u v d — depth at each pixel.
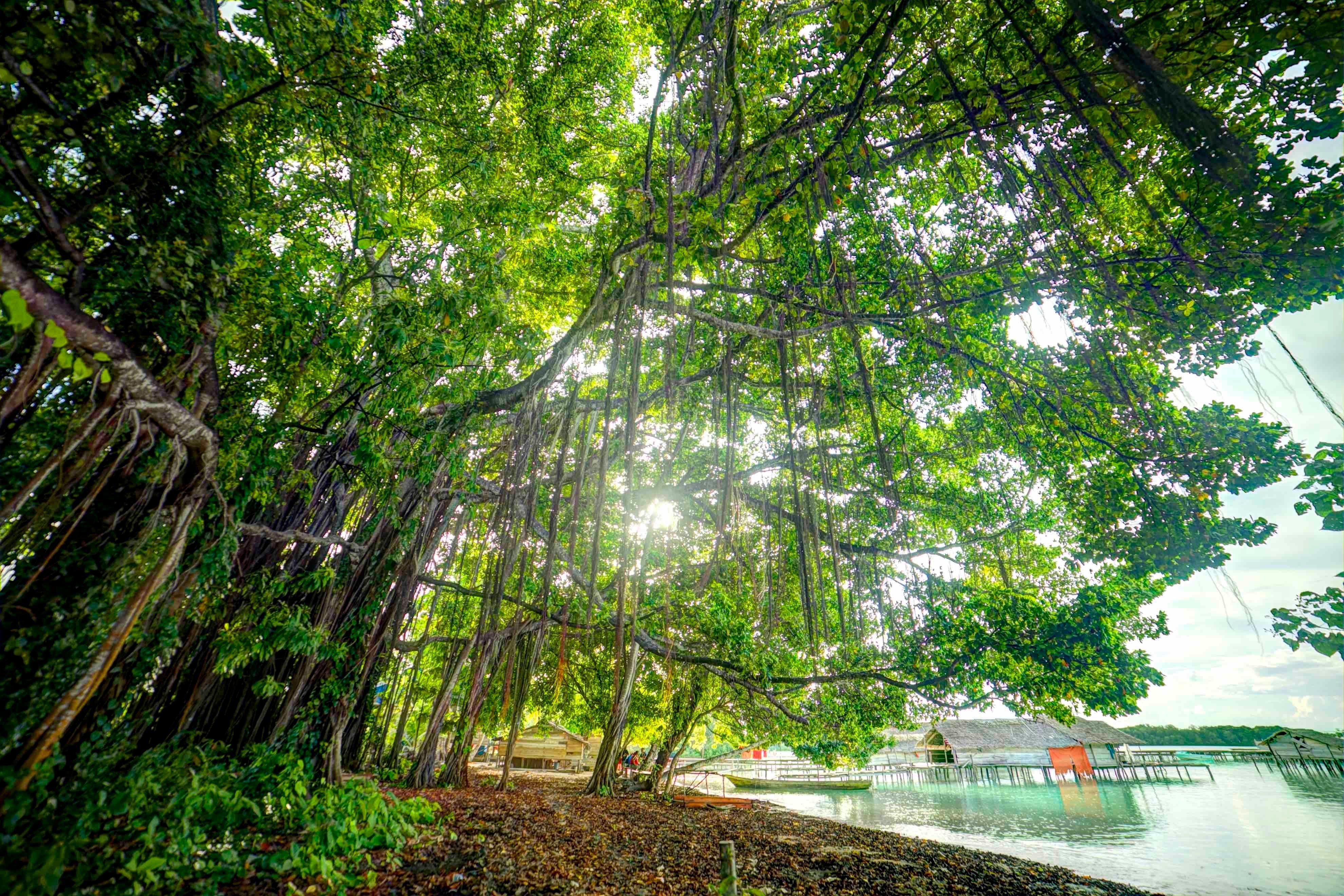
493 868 7.28
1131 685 11.83
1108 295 8.91
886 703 15.76
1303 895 11.91
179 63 4.80
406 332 7.39
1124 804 30.73
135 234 4.70
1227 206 6.94
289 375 6.77
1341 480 6.50
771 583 11.18
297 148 7.86
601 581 16.16
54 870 3.75
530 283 12.87
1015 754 47.19
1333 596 5.60
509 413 10.58
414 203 9.81
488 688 14.55
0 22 3.47
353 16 6.34
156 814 5.13
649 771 31.39
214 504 5.98
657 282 8.02
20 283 3.15
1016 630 12.55
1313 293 7.27
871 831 16.97
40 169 4.08
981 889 10.55
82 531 4.46
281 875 5.45
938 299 8.62
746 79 7.67
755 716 21.55
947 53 6.18
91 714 4.88
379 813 7.70
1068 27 4.53
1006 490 15.48
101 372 3.85
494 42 12.06
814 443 11.63
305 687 8.28
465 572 13.70
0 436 3.88
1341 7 4.54
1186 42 5.00
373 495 9.17
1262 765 68.50
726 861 4.32
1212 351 9.11
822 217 6.86
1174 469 10.57
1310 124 6.04
